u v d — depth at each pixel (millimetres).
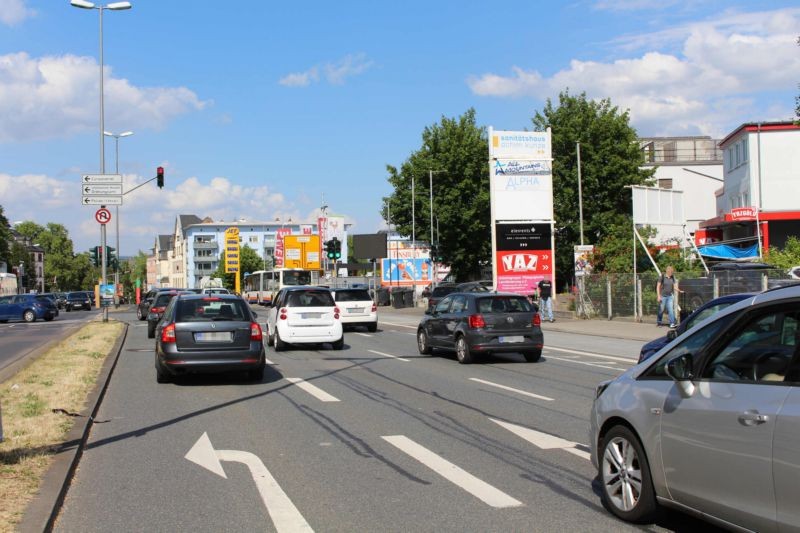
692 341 5035
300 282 59188
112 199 33562
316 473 6852
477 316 16203
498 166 34875
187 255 152625
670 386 4992
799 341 4191
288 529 5266
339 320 19859
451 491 6238
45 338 27391
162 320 13445
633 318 27969
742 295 10023
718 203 56312
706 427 4543
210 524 5387
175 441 8281
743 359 4520
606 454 5598
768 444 4082
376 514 5613
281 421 9469
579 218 53875
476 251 61281
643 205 31094
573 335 24578
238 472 6902
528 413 9992
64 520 5488
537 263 35062
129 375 14664
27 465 6727
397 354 18891
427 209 60438
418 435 8555
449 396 11562
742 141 48562
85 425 8742
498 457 7465
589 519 5457
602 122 55594
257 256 136250
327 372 14938
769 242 44438
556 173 56344
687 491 4727
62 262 149000
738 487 4293
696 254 33719
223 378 13977
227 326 12781
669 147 81938
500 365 16172
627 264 32438
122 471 6945
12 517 5207
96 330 27547
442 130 62312
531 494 6141
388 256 62406
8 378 13156
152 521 5461
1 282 65562
